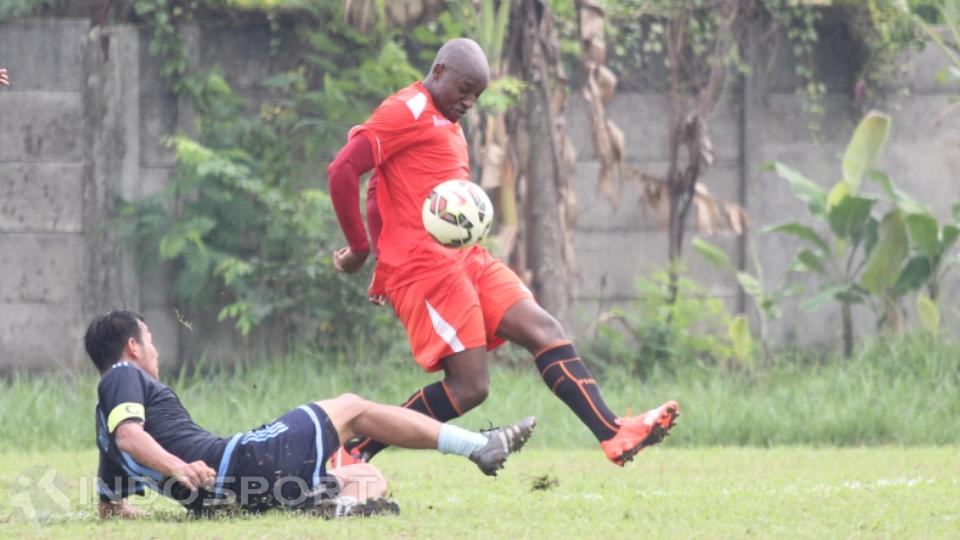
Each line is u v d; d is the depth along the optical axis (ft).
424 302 73.46
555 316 146.82
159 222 147.64
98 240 148.87
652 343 148.97
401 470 100.12
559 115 148.15
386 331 147.74
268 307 146.51
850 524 64.75
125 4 149.79
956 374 137.49
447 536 59.16
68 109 149.18
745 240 156.66
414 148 73.67
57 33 148.77
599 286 155.43
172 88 150.30
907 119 157.58
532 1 146.82
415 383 139.13
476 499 77.56
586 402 73.46
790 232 147.23
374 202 75.92
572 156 149.07
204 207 148.87
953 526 64.23
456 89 74.28
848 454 111.65
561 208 148.05
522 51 148.87
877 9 155.43
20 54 148.46
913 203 144.25
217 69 150.20
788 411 128.57
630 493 81.35
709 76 154.30
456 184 73.46
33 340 149.07
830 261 155.12
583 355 149.89
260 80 152.46
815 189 147.74
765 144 156.66
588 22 146.41
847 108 157.69
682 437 124.16
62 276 149.18
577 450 118.93
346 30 151.02
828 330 156.04
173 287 149.59
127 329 66.44
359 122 150.82
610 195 147.23
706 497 77.66
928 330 143.33
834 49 157.38
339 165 72.64
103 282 148.77
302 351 145.89
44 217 148.87
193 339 150.00
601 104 146.51
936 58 157.48
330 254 148.36
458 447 66.74
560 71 147.13
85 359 148.46
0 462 102.17
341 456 73.15
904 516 67.51
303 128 151.43
